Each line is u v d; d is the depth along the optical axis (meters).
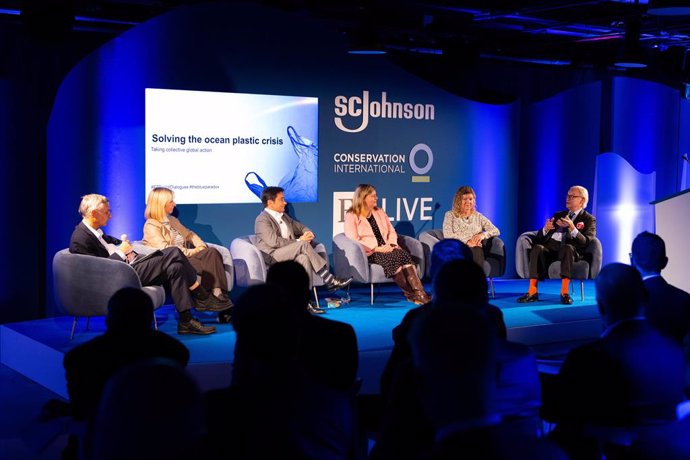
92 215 5.93
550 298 7.90
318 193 8.00
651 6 6.56
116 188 6.91
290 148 7.77
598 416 2.42
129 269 5.72
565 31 10.50
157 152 7.07
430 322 1.42
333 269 8.12
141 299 2.85
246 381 1.88
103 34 8.38
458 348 1.38
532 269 7.61
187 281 6.15
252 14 7.48
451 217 7.87
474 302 2.41
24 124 6.82
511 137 9.27
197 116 7.24
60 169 6.71
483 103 9.03
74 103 6.72
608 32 10.60
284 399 1.87
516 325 6.53
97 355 2.78
